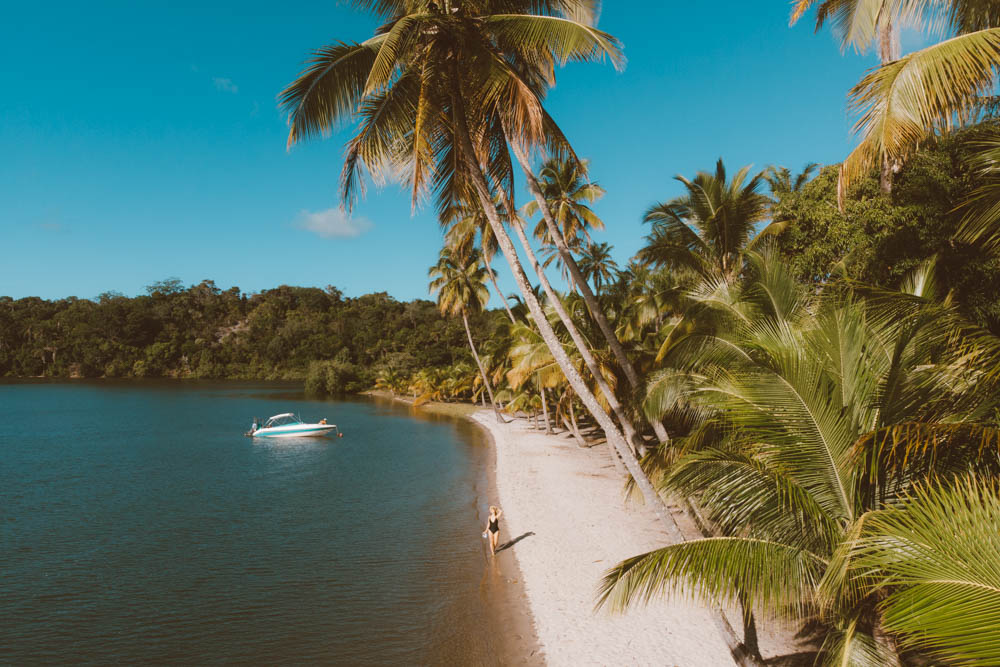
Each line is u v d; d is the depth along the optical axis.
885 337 6.26
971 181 10.43
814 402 5.78
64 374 116.06
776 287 7.31
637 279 32.47
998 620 3.27
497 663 9.37
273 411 59.66
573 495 19.73
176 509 20.06
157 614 11.50
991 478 4.96
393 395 83.88
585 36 6.80
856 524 4.54
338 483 24.41
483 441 37.09
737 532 5.90
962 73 4.88
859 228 12.77
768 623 9.60
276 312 139.25
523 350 20.95
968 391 5.52
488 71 7.23
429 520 18.36
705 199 16.19
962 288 10.41
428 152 7.58
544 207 12.12
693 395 8.56
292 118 7.95
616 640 9.60
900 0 7.61
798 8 9.95
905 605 3.71
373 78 6.53
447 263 47.78
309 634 10.59
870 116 5.34
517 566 13.59
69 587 12.94
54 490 23.22
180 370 118.31
